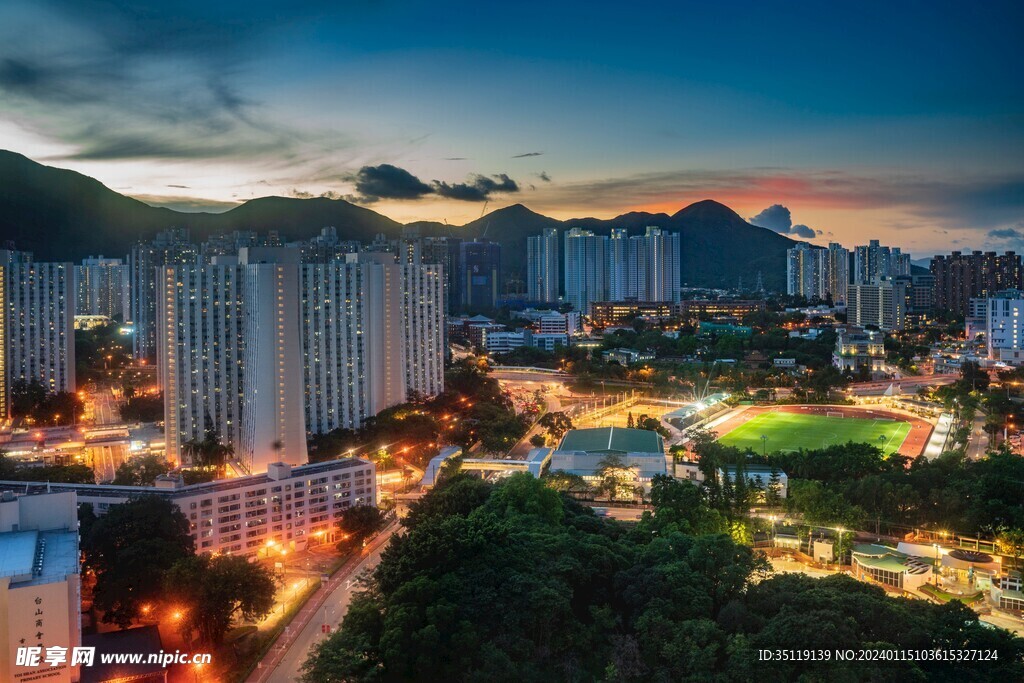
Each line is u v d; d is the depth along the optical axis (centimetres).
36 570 18988
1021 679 18475
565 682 19950
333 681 19038
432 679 19612
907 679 18425
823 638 19000
